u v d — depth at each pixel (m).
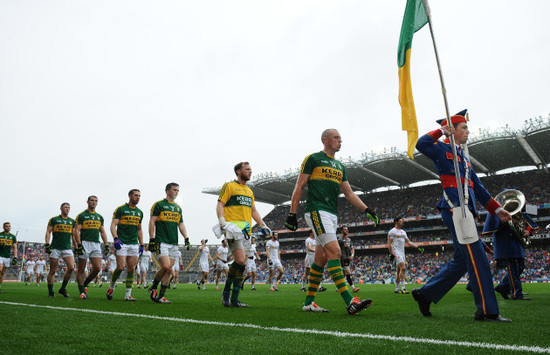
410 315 4.74
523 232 7.61
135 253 8.72
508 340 2.94
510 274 7.61
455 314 4.81
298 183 5.46
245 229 6.52
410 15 5.05
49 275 9.52
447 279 4.52
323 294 11.25
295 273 51.66
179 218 8.60
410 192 53.41
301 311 5.48
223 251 16.23
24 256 42.12
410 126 4.77
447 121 4.57
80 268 9.33
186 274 47.41
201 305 6.79
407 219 47.38
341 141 5.65
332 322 4.07
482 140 38.12
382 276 45.53
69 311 5.24
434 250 48.00
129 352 2.62
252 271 17.56
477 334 3.21
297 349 2.64
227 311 5.48
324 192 5.36
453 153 4.43
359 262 50.06
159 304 7.02
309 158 5.46
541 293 10.06
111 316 4.64
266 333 3.33
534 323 3.89
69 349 2.71
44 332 3.39
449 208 4.53
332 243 5.16
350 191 5.68
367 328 3.59
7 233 14.97
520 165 45.28
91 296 9.90
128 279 8.50
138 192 9.02
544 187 43.78
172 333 3.36
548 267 38.25
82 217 9.44
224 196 6.84
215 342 2.92
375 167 46.38
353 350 2.60
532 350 2.57
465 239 4.27
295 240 57.34
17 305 6.20
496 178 48.03
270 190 56.19
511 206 7.17
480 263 4.21
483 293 4.15
